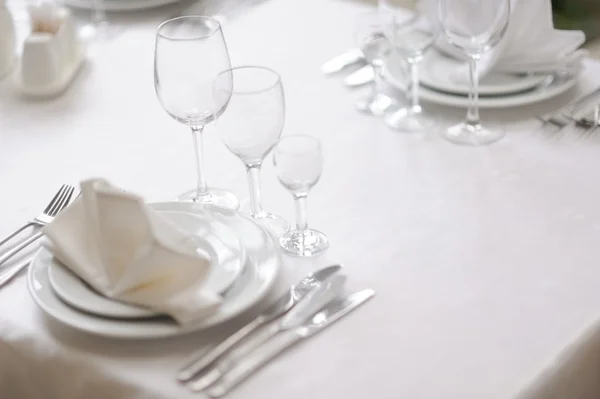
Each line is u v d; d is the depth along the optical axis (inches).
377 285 41.2
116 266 39.1
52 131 59.1
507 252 43.3
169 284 37.7
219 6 77.1
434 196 48.6
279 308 39.2
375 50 59.1
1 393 41.0
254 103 42.7
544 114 57.0
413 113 58.1
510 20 57.4
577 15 110.0
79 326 37.3
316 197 49.3
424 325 38.4
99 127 59.3
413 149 53.8
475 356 36.4
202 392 34.9
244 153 44.8
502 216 46.4
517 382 34.9
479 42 53.5
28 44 62.3
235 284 39.8
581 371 37.5
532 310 39.0
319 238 45.1
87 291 39.2
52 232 40.5
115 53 70.2
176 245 38.3
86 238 40.8
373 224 46.3
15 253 44.9
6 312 40.8
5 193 51.6
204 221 44.0
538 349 36.6
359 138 55.5
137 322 37.6
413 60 57.6
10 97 64.1
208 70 46.4
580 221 45.5
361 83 62.4
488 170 51.0
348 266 42.8
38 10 65.2
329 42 69.2
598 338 38.2
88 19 76.3
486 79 59.4
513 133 55.0
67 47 66.2
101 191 39.0
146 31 73.9
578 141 53.6
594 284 40.5
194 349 37.4
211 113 47.6
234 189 50.7
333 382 35.4
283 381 35.5
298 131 56.6
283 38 70.5
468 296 40.1
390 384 35.1
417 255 43.4
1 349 40.0
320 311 39.3
